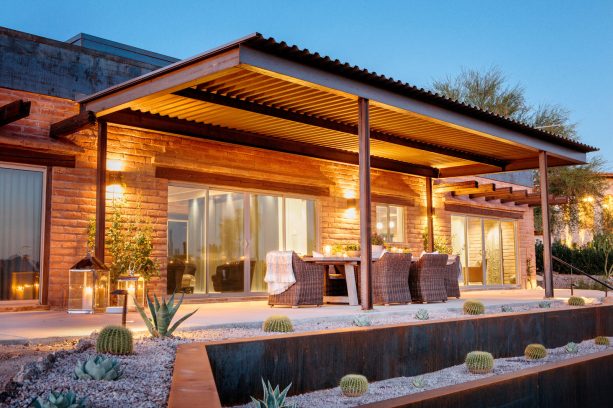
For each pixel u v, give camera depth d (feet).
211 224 35.12
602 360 16.37
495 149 41.70
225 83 25.99
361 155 26.86
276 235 38.63
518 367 21.59
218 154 34.99
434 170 48.85
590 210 90.17
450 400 10.88
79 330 18.78
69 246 29.09
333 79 25.30
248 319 22.00
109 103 26.94
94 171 30.07
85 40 36.60
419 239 48.85
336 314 24.25
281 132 34.81
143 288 29.22
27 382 11.22
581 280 65.87
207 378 10.05
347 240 42.52
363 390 16.48
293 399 15.99
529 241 62.18
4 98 27.63
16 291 27.94
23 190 28.45
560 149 40.11
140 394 10.69
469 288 53.42
